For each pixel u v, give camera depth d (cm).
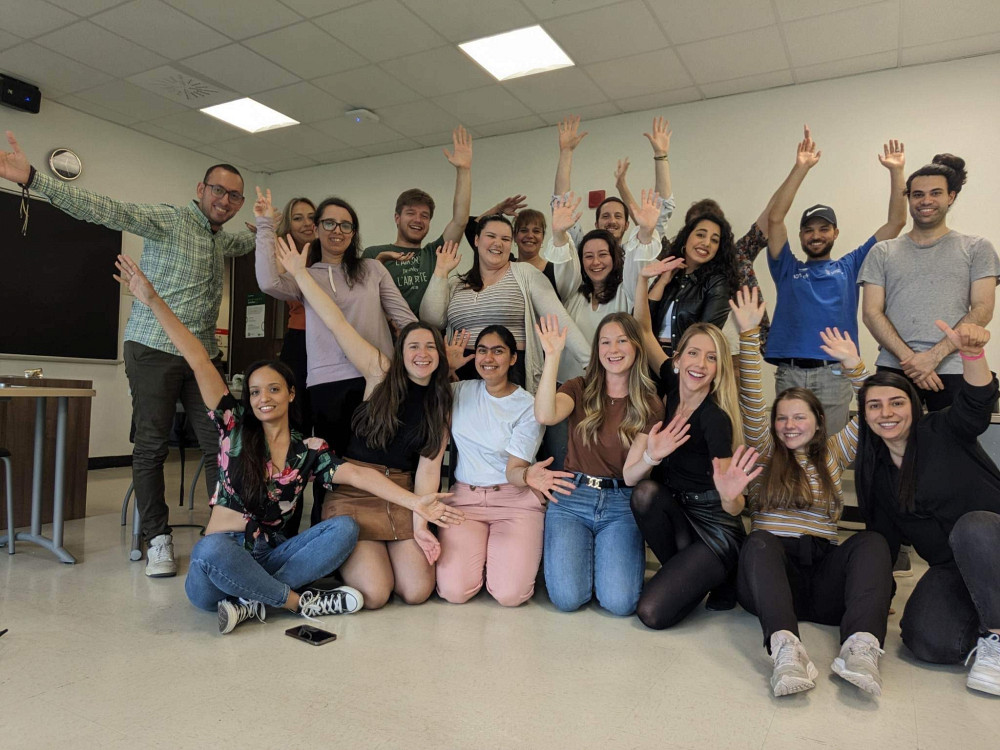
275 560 209
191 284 272
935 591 178
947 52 402
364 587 213
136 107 512
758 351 216
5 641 181
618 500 225
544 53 421
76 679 158
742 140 468
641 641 191
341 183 637
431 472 232
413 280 319
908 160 421
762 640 193
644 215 251
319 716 141
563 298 295
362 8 372
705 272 261
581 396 235
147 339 260
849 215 436
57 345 509
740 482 191
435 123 535
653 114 498
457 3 365
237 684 157
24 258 487
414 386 231
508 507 233
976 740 136
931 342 257
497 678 163
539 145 541
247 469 205
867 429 196
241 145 595
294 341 314
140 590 229
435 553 221
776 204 304
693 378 206
